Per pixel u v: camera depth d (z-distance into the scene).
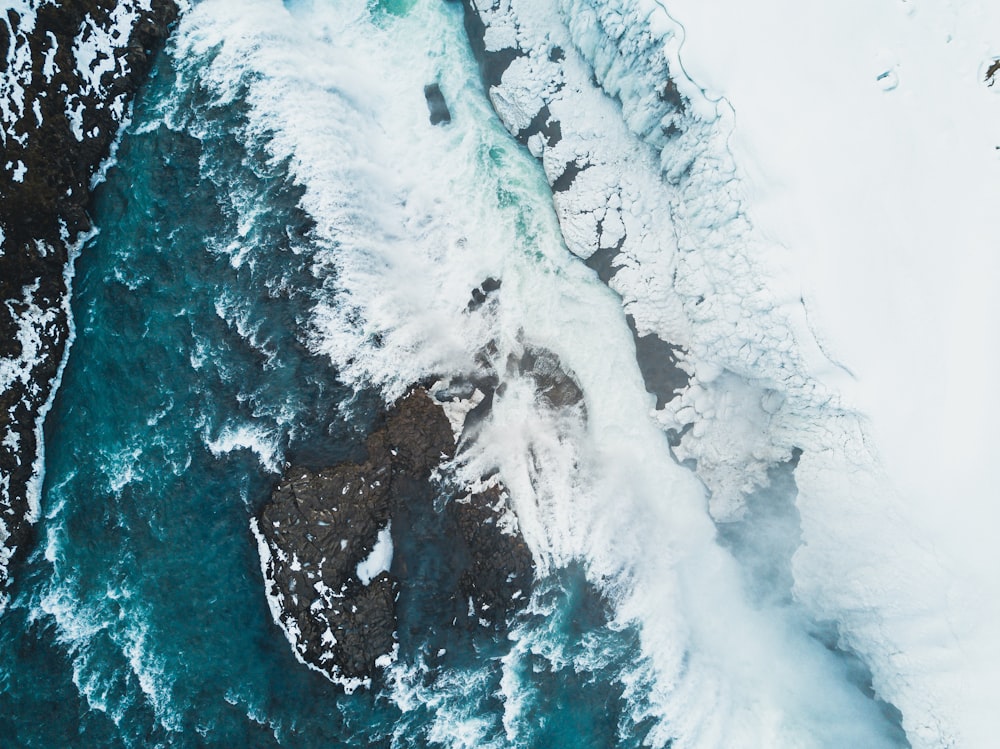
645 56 15.96
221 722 16.77
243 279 17.91
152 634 17.11
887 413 15.09
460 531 17.41
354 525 17.08
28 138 17.44
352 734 16.73
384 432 17.61
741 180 15.27
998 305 14.80
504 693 17.11
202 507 17.47
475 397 18.02
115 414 17.81
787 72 15.12
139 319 18.00
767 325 15.46
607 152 17.64
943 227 14.98
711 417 17.27
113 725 16.75
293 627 16.89
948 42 14.88
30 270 17.64
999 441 14.73
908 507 15.16
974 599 14.89
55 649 16.98
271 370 17.77
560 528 17.50
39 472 17.58
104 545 17.42
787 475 16.73
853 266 15.02
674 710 17.20
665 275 17.31
